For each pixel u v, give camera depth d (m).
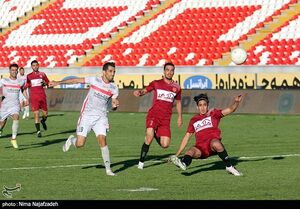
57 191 35.56
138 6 132.62
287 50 110.19
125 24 129.50
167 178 39.88
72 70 119.69
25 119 89.81
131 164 46.34
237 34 117.44
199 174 41.22
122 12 133.00
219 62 113.62
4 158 50.41
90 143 60.44
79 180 39.41
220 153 40.50
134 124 77.81
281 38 113.12
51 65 126.88
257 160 47.41
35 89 70.69
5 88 58.31
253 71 103.06
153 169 43.78
